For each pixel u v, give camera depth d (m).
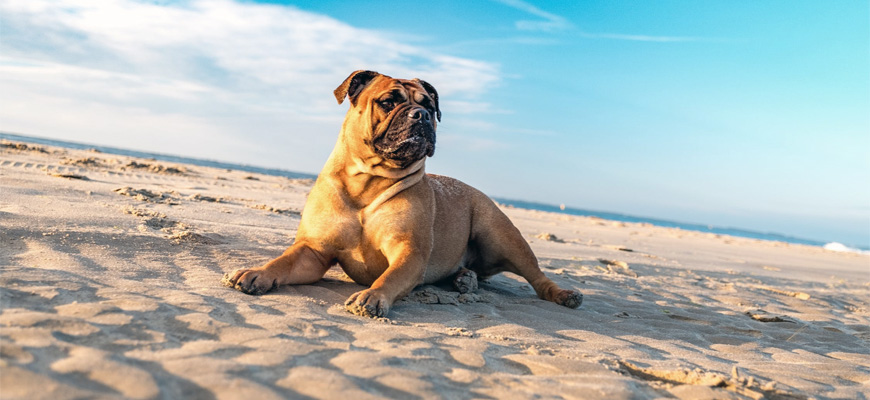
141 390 1.71
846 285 9.86
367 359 2.32
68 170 11.19
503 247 5.25
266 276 3.72
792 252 19.55
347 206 4.29
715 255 13.16
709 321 4.77
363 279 4.48
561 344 3.24
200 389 1.80
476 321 3.66
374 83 4.50
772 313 5.59
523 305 4.51
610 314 4.62
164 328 2.45
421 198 4.43
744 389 2.58
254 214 8.18
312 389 1.92
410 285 3.99
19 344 1.93
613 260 8.52
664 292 6.29
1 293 2.59
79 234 4.52
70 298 2.71
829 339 4.58
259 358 2.17
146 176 13.16
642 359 3.08
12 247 3.95
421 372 2.25
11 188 6.59
